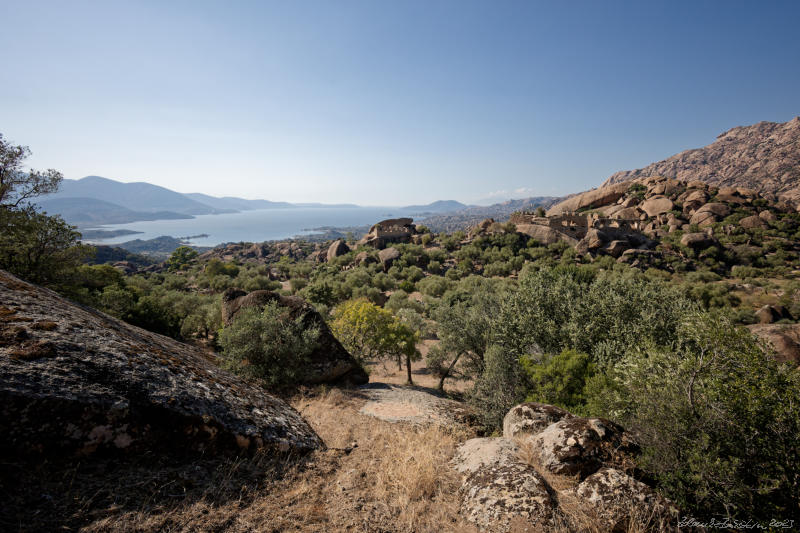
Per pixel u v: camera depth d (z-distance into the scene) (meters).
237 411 4.76
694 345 9.43
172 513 3.06
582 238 91.00
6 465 2.66
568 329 12.82
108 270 44.53
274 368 9.88
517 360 11.94
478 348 15.77
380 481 4.40
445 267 87.50
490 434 9.27
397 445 5.86
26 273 13.07
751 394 4.21
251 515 3.37
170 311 30.23
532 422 6.14
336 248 110.12
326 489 4.19
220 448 4.13
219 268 93.94
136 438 3.47
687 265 73.12
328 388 11.02
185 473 3.62
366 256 91.19
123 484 3.14
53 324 3.95
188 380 4.64
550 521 3.52
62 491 2.79
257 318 10.35
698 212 98.00
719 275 68.81
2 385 2.81
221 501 3.43
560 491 4.15
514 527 3.46
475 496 4.08
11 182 13.25
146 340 5.64
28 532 2.37
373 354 19.36
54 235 13.75
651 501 3.80
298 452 4.99
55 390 3.11
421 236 113.81
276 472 4.27
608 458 4.59
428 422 8.31
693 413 4.58
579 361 10.41
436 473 4.75
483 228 107.00
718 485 4.04
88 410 3.21
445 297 44.06
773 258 76.06
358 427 7.05
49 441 2.93
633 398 5.68
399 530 3.54
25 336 3.50
